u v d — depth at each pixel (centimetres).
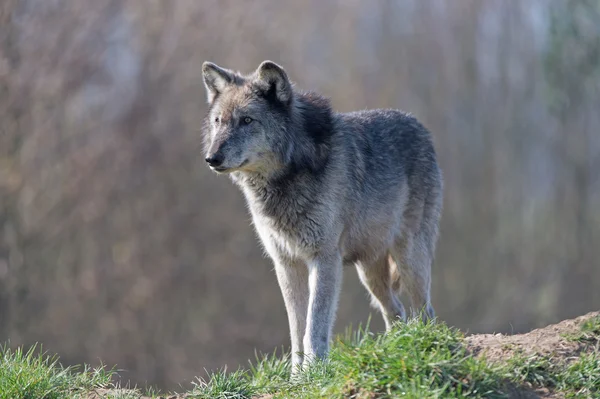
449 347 1307
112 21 5619
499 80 8106
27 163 5159
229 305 5600
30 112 5169
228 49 6069
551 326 1445
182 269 5566
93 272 5331
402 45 7819
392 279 1900
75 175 5397
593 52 7856
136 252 5497
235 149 1622
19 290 5019
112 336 5197
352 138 1752
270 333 5516
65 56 5369
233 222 5784
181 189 5759
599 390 1266
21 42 5125
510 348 1337
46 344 5022
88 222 5394
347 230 1708
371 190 1752
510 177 7850
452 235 7119
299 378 1436
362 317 5619
